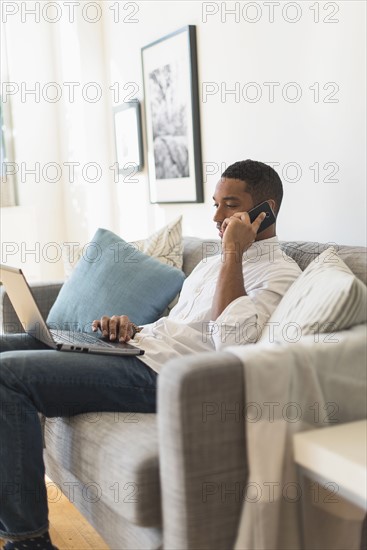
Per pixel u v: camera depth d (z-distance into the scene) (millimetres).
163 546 1490
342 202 2402
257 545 1424
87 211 4320
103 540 1904
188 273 2705
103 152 4289
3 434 1705
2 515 1706
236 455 1426
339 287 1604
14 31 4605
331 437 1440
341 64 2346
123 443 1606
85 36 4195
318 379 1509
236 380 1407
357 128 2303
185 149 3344
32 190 4730
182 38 3275
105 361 1854
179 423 1373
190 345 1986
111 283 2557
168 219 3629
